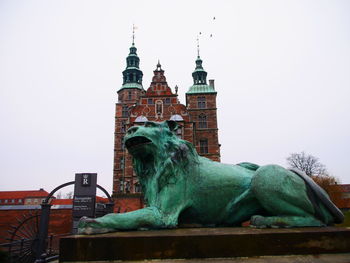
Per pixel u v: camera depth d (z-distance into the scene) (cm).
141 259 211
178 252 213
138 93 3997
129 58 4331
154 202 285
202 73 3856
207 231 241
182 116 3173
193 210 303
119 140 3666
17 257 730
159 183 293
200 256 213
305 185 276
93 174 1114
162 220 265
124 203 2820
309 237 222
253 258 211
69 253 211
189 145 329
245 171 330
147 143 297
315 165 3891
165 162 299
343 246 222
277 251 217
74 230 1052
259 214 300
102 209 1193
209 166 322
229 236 219
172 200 286
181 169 304
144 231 247
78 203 1079
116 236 216
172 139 321
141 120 2989
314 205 266
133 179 2939
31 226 1023
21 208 2181
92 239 214
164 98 3266
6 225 2109
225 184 301
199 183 304
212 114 3434
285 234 222
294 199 263
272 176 273
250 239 219
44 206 823
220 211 300
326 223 269
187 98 3678
